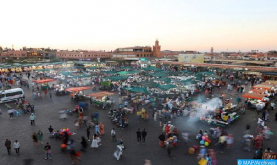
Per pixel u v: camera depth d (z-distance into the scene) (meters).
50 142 16.20
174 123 20.27
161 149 15.09
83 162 13.27
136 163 13.20
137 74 51.38
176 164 13.10
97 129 17.39
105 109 25.00
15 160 13.55
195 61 65.19
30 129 18.78
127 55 92.44
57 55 112.88
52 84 40.09
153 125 19.83
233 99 29.73
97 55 104.12
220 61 63.53
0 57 109.44
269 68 44.03
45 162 13.29
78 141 16.31
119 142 15.05
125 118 19.69
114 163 13.18
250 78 45.72
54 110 24.61
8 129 18.75
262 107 23.88
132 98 28.30
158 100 28.56
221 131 16.56
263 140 16.55
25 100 28.86
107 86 37.28
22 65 65.00
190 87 34.28
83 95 30.25
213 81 41.62
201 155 13.17
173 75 45.09
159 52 98.62
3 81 44.28
